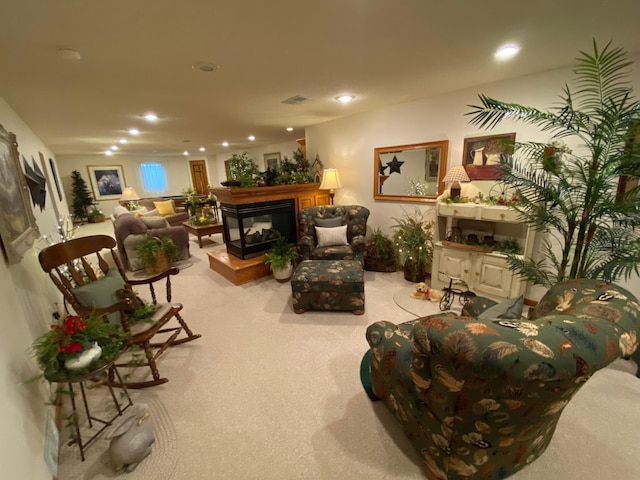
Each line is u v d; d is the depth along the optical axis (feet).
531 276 7.04
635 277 7.61
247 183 12.85
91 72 6.75
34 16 4.31
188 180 37.19
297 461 4.75
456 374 3.14
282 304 10.37
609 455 4.67
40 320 6.29
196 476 4.58
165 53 5.88
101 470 4.72
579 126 5.84
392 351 4.78
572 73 7.53
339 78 7.89
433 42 5.84
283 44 5.67
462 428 3.67
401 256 11.78
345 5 4.38
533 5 4.51
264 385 6.45
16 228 5.42
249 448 5.00
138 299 7.08
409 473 4.50
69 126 13.38
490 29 5.34
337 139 14.33
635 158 5.18
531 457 4.35
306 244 12.30
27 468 3.74
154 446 5.08
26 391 4.43
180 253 15.78
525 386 2.94
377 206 13.35
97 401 6.19
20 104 9.12
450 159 10.40
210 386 6.48
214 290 11.78
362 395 6.08
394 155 12.05
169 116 11.98
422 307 9.67
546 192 6.32
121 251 14.10
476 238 9.95
